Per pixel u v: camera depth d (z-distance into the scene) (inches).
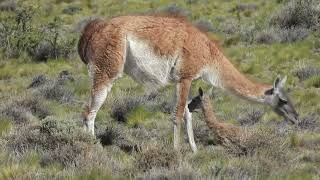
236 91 1131.9
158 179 810.8
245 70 1998.0
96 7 3678.6
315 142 1135.6
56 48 2490.2
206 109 1099.9
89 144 999.0
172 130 1300.4
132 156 1012.5
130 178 804.6
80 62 2388.0
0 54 2532.0
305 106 1505.9
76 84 1894.7
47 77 2075.5
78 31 2992.1
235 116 1449.3
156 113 1497.3
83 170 845.2
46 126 1048.2
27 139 1037.8
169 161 904.3
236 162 919.0
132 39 1100.5
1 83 2087.8
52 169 884.0
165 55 1093.8
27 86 1989.4
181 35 1091.9
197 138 1215.6
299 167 919.0
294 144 1118.4
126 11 3457.2
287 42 2401.6
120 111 1483.8
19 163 895.7
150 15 1149.1
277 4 3228.3
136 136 1266.0
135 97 1599.4
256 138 1011.9
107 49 1106.1
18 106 1505.9
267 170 878.4
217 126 1087.0
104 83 1114.1
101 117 1473.9
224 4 3467.0
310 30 2541.8
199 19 3019.2
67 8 3575.3
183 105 1098.1
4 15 3346.5
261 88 1143.0
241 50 2277.3
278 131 1224.8
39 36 2664.9
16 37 2620.6
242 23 2886.3
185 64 1091.9
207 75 1121.4
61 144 999.6
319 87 1754.4
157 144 971.3
